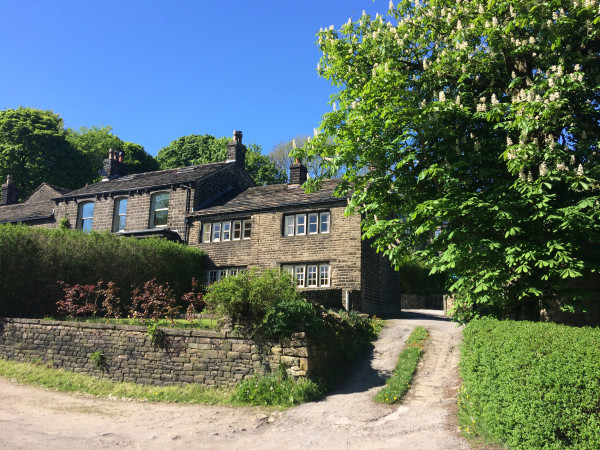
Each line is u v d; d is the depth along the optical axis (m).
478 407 8.23
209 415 9.59
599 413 5.52
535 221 8.90
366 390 10.87
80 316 16.64
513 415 6.50
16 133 43.16
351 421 8.94
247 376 11.16
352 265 21.05
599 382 5.54
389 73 9.39
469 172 9.65
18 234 15.96
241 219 24.48
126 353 12.41
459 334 15.54
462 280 9.34
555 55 9.56
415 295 34.78
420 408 9.40
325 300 18.25
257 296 11.59
